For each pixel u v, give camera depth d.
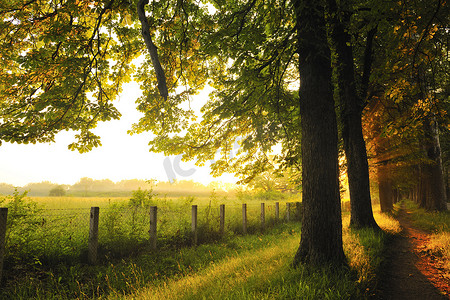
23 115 5.82
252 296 3.39
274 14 6.27
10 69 6.99
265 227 12.63
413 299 3.93
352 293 3.55
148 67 7.91
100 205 15.87
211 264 6.16
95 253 5.95
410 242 8.12
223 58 8.29
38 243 5.30
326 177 4.95
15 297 3.97
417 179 18.47
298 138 10.48
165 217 8.86
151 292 4.13
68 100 6.45
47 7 6.62
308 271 4.39
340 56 9.02
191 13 6.56
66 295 4.32
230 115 8.83
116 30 6.80
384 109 13.23
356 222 9.25
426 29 5.66
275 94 8.16
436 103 6.54
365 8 7.42
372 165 17.08
